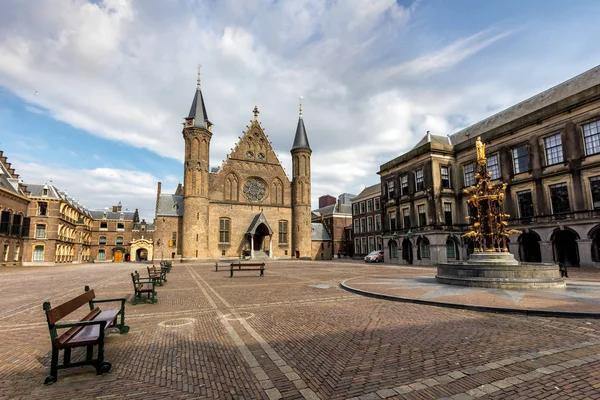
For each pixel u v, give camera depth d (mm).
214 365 5637
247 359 5910
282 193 58656
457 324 8117
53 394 4586
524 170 31031
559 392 4395
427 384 4727
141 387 4797
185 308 10836
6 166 51969
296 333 7578
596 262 25156
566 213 27062
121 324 7715
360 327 8008
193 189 49781
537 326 7770
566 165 27438
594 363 5367
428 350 6203
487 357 5754
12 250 46750
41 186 55156
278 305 11172
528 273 13445
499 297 11102
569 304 9602
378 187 58031
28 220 50500
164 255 52281
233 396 4473
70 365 5145
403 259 40750
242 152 56625
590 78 28438
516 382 4723
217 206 53062
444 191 37188
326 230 71188
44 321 9359
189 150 50969
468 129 41375
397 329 7758
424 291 12977
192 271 28906
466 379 4863
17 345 7016
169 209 53844
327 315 9430
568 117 27500
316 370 5355
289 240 57719
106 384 4906
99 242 84750
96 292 15062
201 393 4578
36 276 26047
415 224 38969
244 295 13555
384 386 4695
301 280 19500
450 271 15508
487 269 13953
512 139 32062
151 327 8312
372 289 13906
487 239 17891
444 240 35844
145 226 93375
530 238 30641
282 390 4637
